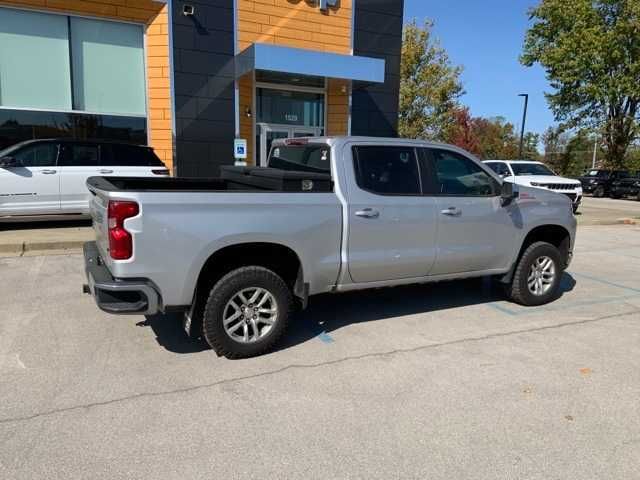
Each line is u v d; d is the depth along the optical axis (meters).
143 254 3.83
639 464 2.94
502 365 4.26
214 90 12.32
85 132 11.70
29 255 7.84
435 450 3.03
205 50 12.11
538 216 5.85
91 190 4.64
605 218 15.67
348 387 3.81
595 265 8.70
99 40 11.59
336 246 4.62
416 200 4.99
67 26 11.27
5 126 11.05
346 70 12.19
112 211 3.78
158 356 4.31
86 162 9.81
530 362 4.34
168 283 3.94
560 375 4.09
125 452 2.95
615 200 27.98
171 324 5.08
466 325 5.27
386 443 3.09
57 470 2.77
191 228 3.95
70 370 4.00
